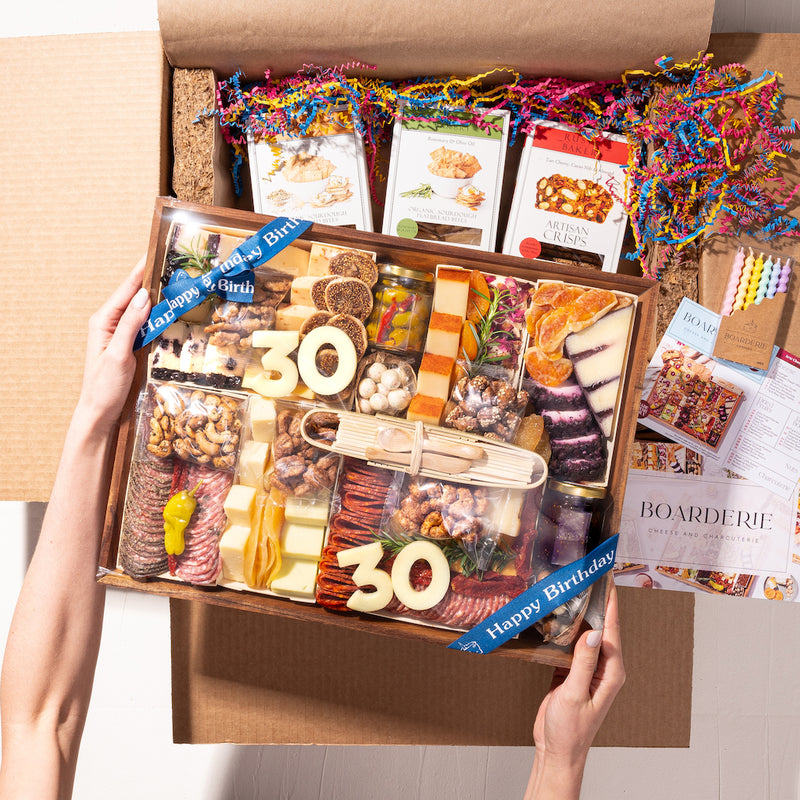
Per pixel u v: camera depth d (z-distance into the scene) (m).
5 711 0.78
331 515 0.77
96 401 0.77
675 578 1.02
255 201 1.00
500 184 0.99
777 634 1.29
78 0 1.23
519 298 0.80
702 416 1.01
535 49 0.93
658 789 1.28
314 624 1.08
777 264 0.99
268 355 0.77
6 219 1.00
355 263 0.79
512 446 0.77
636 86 0.99
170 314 0.77
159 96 0.98
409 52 0.94
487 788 1.28
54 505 0.80
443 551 0.76
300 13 0.91
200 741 1.08
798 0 1.11
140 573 0.78
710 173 0.97
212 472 0.78
